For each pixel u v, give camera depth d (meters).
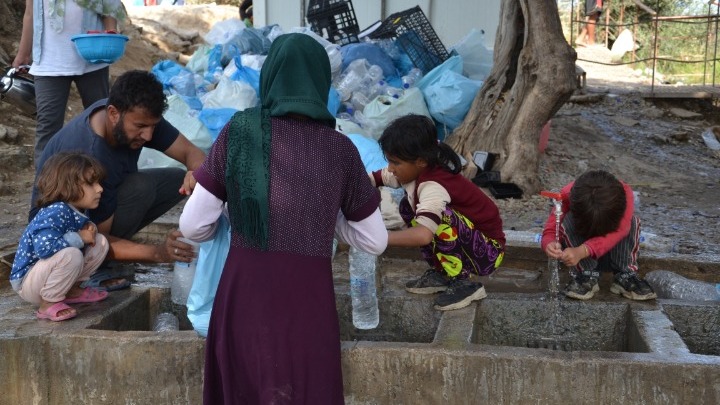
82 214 3.45
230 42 7.80
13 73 5.44
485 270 3.68
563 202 3.82
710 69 13.93
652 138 8.73
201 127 6.14
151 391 3.11
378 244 2.73
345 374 3.00
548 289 3.93
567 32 16.75
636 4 15.10
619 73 13.29
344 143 2.63
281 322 2.56
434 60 7.88
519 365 2.89
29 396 3.16
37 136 5.22
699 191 6.97
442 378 2.95
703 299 3.79
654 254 4.43
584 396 2.87
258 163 2.52
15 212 5.44
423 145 3.33
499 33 7.14
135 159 3.92
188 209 2.63
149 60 10.37
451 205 3.57
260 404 2.57
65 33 5.05
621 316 3.62
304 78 2.56
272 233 2.55
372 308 3.55
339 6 8.22
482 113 6.84
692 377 2.80
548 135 7.73
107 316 3.46
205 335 3.06
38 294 3.34
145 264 4.57
